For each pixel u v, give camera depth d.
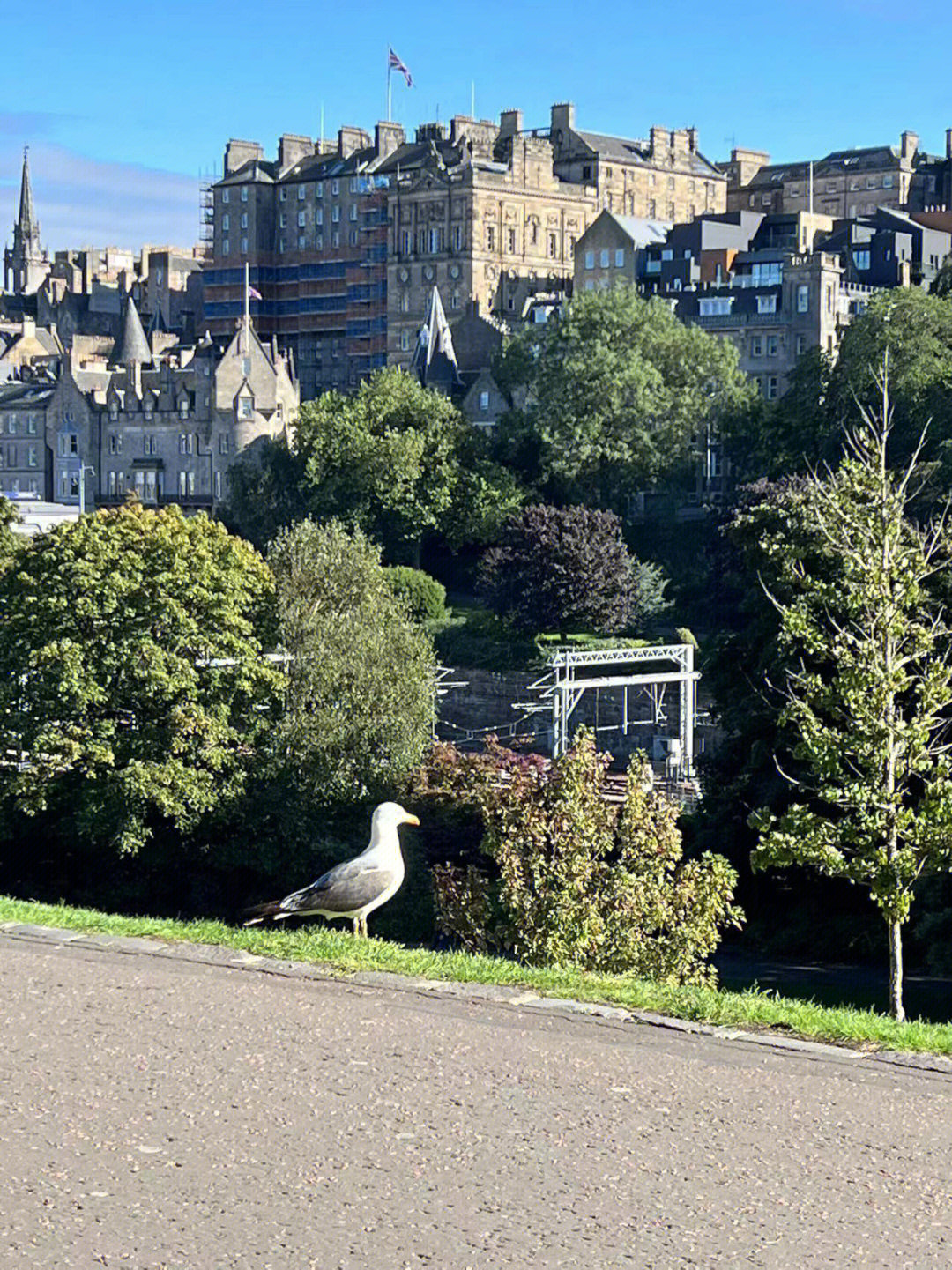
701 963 42.50
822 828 35.84
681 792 94.31
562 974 23.33
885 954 60.09
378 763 77.50
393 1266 13.63
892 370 140.12
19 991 21.00
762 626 67.00
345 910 25.70
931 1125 17.34
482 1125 16.66
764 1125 17.08
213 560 78.62
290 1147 15.93
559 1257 13.88
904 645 40.94
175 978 21.97
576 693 114.19
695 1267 13.80
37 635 74.25
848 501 38.44
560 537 140.62
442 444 166.62
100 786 71.44
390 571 147.62
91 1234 14.00
